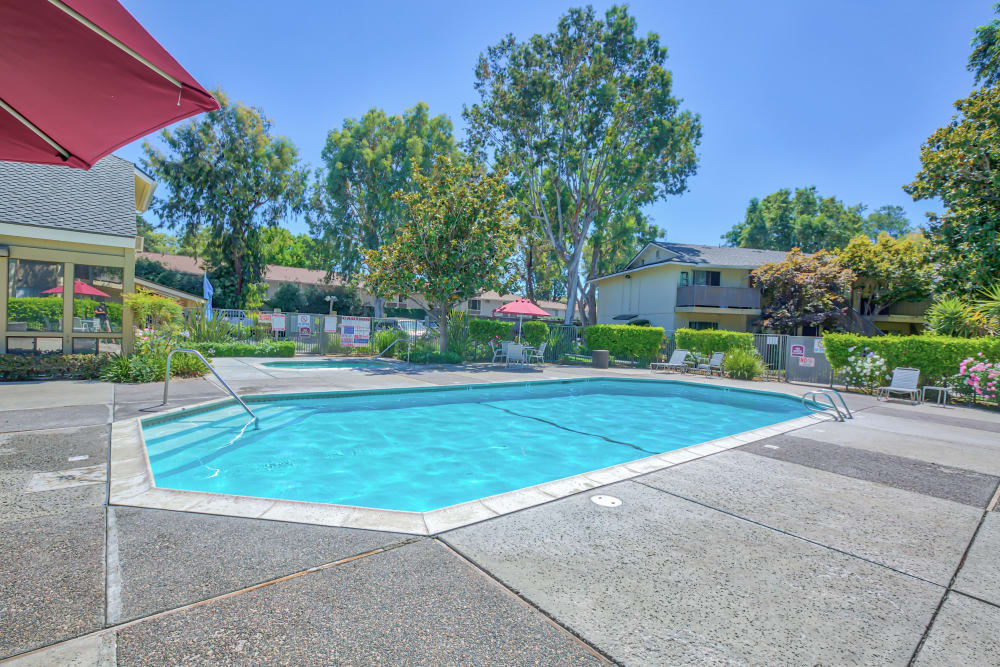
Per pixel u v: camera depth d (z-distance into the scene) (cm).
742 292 2638
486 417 911
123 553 258
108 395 786
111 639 183
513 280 1941
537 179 2983
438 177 1831
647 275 3058
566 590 235
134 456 441
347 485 512
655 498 387
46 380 924
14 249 927
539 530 312
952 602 237
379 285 1841
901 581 259
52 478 378
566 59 2642
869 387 1245
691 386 1397
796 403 1148
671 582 248
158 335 1049
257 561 253
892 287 2362
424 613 209
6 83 218
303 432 726
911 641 202
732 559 280
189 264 4112
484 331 1995
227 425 724
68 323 987
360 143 3969
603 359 1823
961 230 1548
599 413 1006
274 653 178
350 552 268
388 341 1956
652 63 2617
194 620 197
